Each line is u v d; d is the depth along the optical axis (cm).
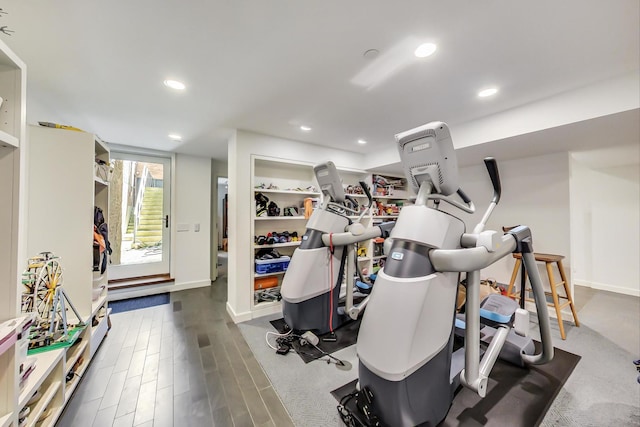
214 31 136
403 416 126
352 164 403
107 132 299
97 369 198
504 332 176
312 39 142
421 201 150
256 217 307
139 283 374
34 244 183
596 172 423
